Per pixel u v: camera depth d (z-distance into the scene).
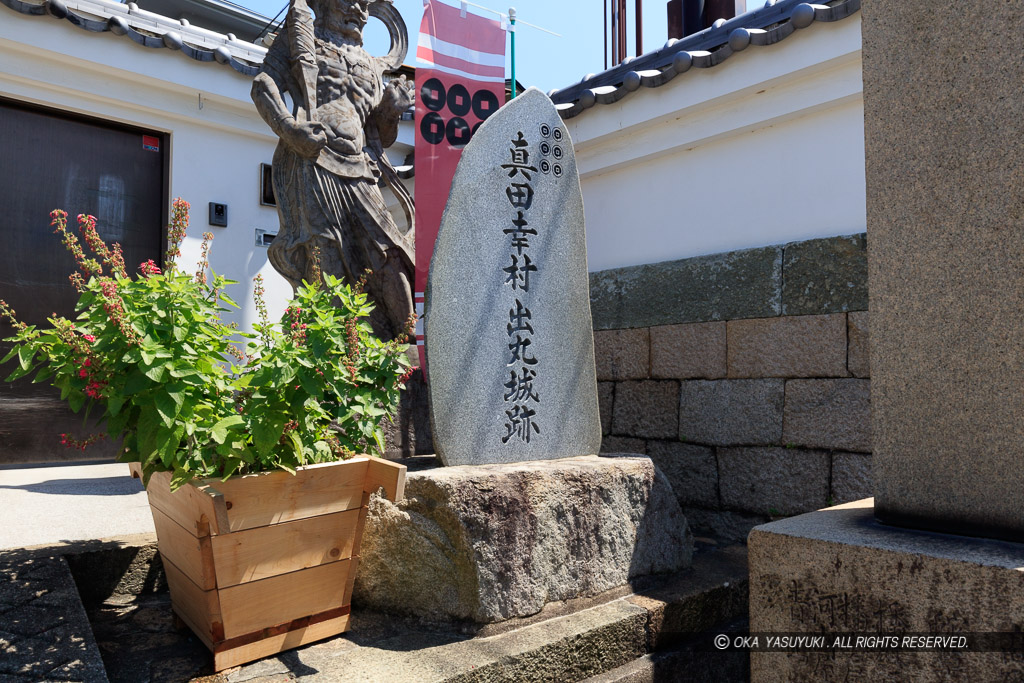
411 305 4.05
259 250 5.71
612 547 2.94
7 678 1.83
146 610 2.59
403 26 4.49
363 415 2.46
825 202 3.70
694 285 4.13
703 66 3.88
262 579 2.15
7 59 4.48
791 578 1.93
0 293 4.65
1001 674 1.57
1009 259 1.80
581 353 3.42
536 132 3.37
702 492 4.04
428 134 4.45
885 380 2.04
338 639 2.38
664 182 4.49
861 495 3.37
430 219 4.41
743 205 4.07
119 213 5.14
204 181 5.44
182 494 2.13
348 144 3.87
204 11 7.13
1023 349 1.78
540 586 2.64
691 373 4.12
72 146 4.96
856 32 3.35
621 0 6.60
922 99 1.96
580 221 3.51
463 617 2.48
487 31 4.71
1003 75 1.80
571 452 3.32
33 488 3.76
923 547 1.75
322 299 2.41
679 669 2.78
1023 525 1.77
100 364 1.94
